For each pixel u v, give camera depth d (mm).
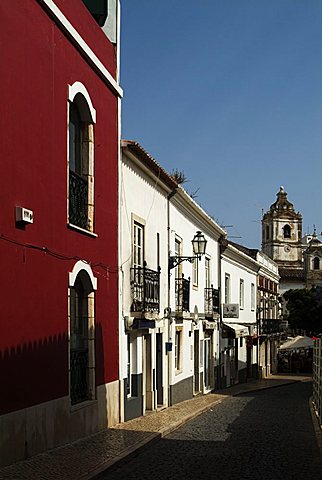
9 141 10281
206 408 22266
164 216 21938
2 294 9992
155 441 14117
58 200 12398
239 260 38281
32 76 11258
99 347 14742
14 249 10438
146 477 10375
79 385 13891
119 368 16266
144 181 19328
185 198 24125
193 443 14219
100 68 14891
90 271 14125
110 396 15484
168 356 22375
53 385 11930
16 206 10484
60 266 12430
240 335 35625
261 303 47156
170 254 22719
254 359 44062
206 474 10727
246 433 16172
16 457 10352
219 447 13711
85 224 14195
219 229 31422
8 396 10117
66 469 10211
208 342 31078
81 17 13961
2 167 10023
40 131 11570
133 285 17953
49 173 11969
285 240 80188
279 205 80875
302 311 52906
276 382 41062
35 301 11227
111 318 15750
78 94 13766
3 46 10125
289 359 54781
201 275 28641
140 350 18609
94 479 9891
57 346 12180
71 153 13945
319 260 75688
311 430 17125
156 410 20188
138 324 17734
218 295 32125
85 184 14273
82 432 13422
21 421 10547
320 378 18641
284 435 15906
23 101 10852
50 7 11906
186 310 24766
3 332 10000
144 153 17812
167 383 22141
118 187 16500
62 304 12492
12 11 10469
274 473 10930
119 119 16688
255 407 23844
